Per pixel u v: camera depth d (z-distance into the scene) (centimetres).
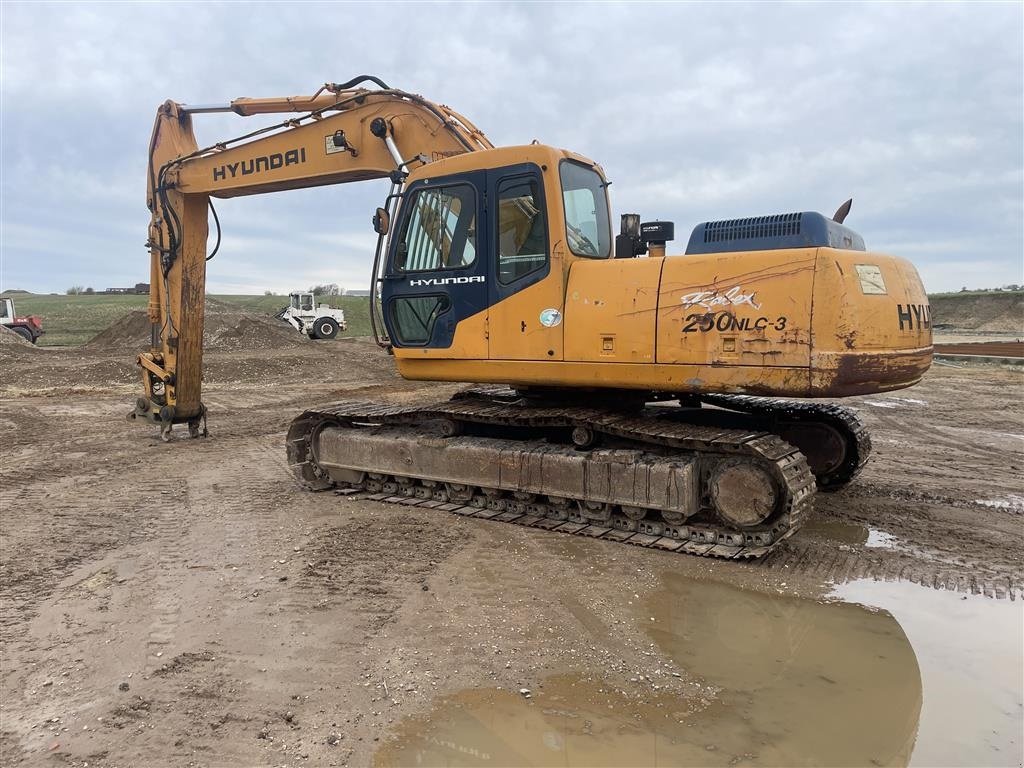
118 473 874
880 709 352
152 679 385
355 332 4450
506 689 371
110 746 326
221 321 2803
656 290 562
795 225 555
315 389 1789
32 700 367
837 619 451
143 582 520
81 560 568
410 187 680
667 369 558
